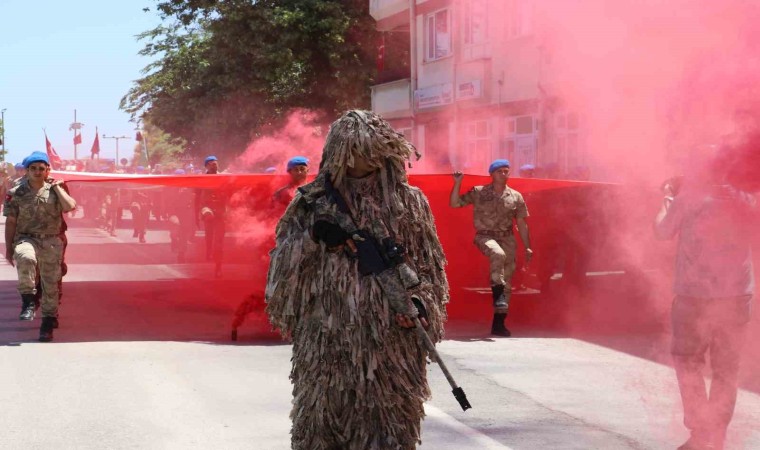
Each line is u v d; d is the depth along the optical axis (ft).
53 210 32.40
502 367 27.58
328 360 14.06
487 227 34.04
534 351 30.27
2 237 84.23
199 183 37.58
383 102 101.96
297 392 14.35
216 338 32.78
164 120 119.34
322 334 14.03
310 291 14.10
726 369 18.62
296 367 14.39
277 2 110.52
